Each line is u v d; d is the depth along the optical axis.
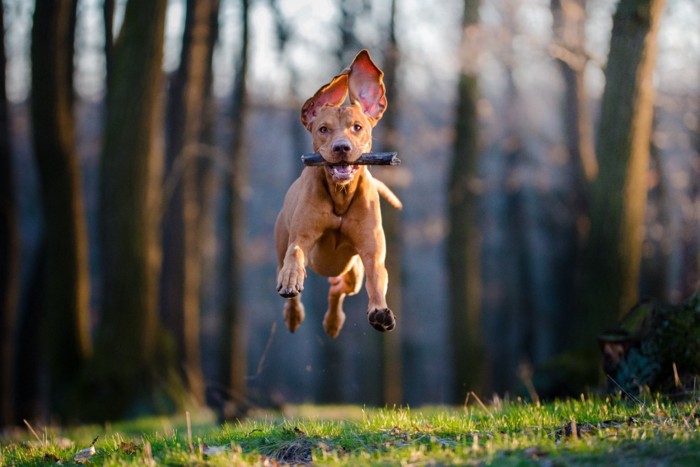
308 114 6.62
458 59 18.81
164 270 19.11
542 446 5.59
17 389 19.56
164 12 14.14
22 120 27.86
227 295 21.20
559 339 27.45
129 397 14.27
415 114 25.09
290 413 13.94
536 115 27.50
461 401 19.80
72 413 14.24
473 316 20.06
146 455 6.15
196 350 19.59
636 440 5.60
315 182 6.29
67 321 15.55
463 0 19.56
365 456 5.73
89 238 32.53
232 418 13.18
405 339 33.38
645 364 8.12
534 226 32.66
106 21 17.05
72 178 15.57
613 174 12.32
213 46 20.41
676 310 8.16
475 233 20.66
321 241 6.53
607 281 12.37
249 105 23.30
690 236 22.09
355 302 26.09
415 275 42.31
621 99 12.16
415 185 34.25
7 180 17.48
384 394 22.95
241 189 21.41
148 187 14.40
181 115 18.78
